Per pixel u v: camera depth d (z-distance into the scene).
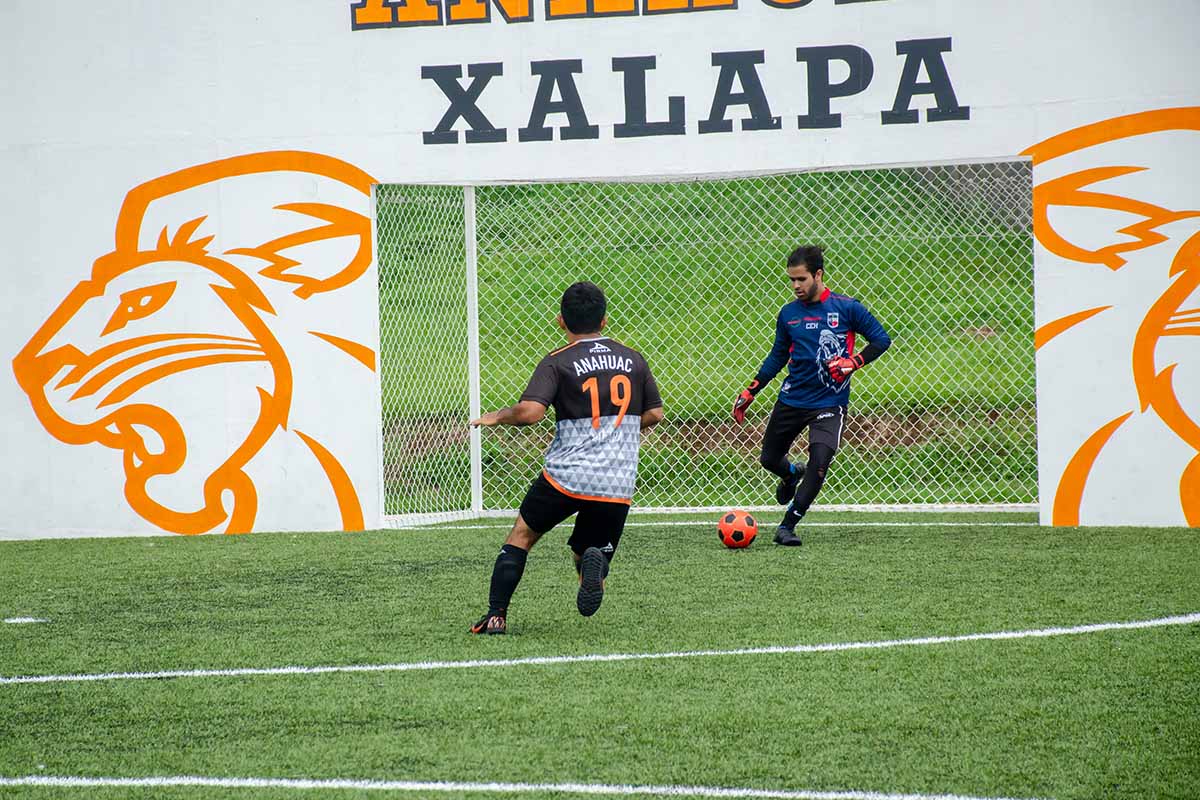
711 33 35.34
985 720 16.78
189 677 19.83
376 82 36.12
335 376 36.31
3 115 36.72
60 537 36.84
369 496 36.41
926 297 57.81
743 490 44.41
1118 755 15.32
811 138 35.09
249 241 36.41
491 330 58.44
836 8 34.81
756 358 55.50
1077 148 33.72
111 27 36.44
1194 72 32.81
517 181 36.12
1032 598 24.67
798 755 15.50
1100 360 33.84
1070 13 33.56
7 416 36.97
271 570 29.89
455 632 22.67
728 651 20.83
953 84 34.38
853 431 49.19
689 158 35.59
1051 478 34.34
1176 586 25.59
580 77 35.81
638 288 60.03
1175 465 33.53
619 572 28.53
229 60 36.28
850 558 29.86
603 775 14.91
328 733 16.73
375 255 36.34
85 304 36.72
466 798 14.24
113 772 15.34
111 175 36.56
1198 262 33.03
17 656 21.45
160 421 36.69
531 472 46.00
